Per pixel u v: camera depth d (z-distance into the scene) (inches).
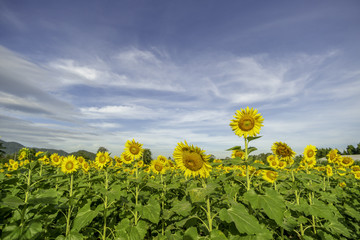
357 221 77.0
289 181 71.1
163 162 87.9
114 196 53.3
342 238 61.6
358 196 91.5
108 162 76.1
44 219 54.9
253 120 46.3
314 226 57.2
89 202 58.1
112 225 63.1
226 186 72.8
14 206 43.1
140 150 67.7
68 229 54.7
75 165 75.2
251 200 40.3
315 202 58.1
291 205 57.6
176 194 90.0
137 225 57.0
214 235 39.2
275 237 59.8
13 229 45.3
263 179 71.7
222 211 39.6
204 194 37.4
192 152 42.4
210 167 41.9
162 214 64.4
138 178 62.6
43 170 102.3
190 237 40.3
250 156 46.8
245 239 39.3
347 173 108.9
